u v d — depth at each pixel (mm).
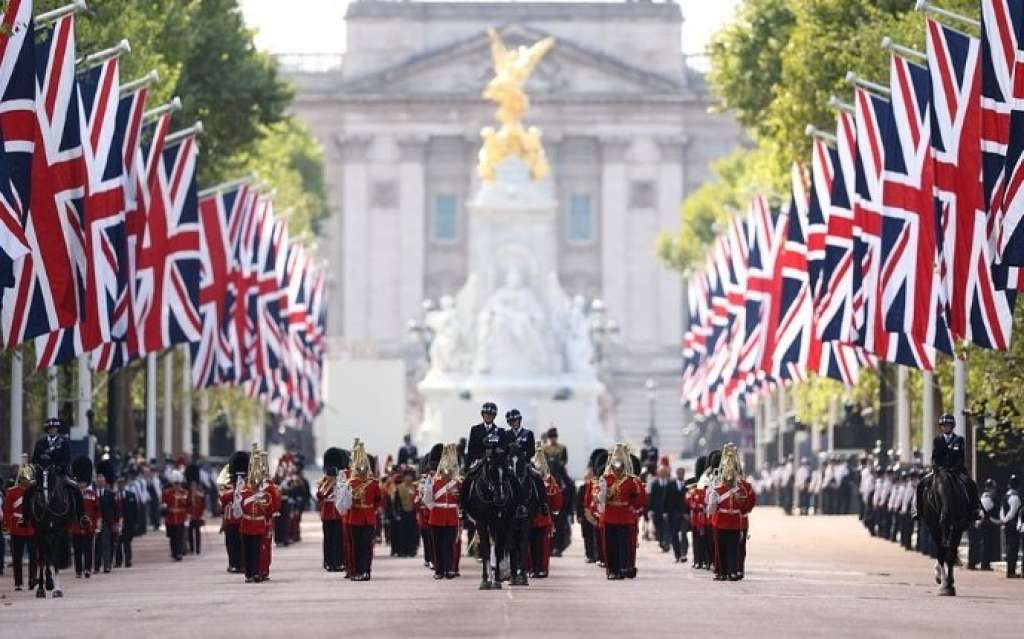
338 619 171625
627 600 194125
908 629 163000
